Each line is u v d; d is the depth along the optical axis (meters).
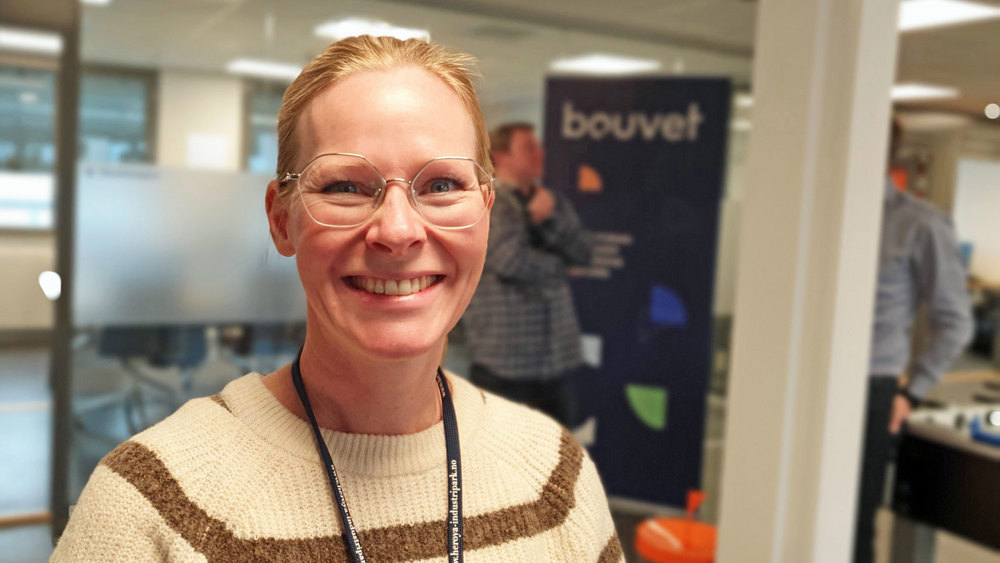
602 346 3.60
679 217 3.47
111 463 0.67
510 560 0.76
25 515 3.42
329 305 0.67
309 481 0.71
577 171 3.55
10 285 6.85
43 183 6.07
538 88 3.81
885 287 2.92
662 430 3.58
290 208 0.69
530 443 0.85
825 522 1.94
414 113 0.66
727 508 2.08
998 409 2.87
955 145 2.98
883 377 2.89
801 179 1.85
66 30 3.10
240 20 3.33
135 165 3.24
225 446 0.70
